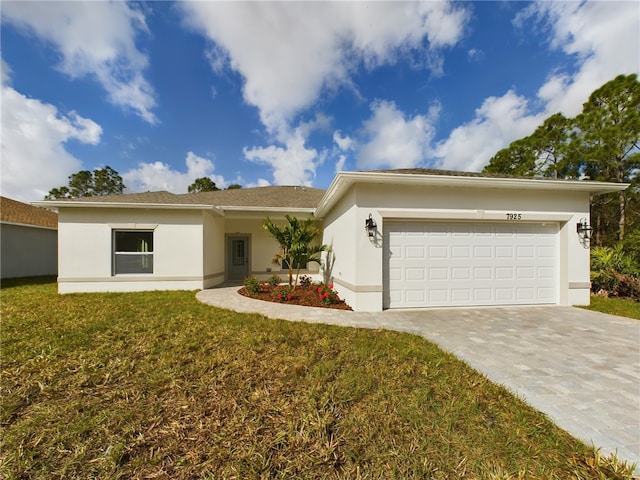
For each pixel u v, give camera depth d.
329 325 5.51
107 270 9.55
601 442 2.29
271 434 2.38
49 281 12.52
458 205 7.12
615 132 11.52
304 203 13.05
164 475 1.99
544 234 7.62
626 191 12.33
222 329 5.14
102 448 2.23
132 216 9.73
